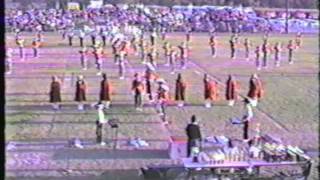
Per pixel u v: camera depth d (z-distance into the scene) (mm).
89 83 33938
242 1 73312
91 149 18453
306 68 43719
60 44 56062
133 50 50062
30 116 23672
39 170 15422
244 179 14578
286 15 69375
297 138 20250
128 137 20391
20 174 14781
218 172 14547
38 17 59906
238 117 24469
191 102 28484
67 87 32250
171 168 14914
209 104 27359
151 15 69000
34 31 57312
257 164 14609
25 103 26594
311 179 14523
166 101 26719
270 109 26875
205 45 59312
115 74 38281
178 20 71312
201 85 34344
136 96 25922
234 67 44031
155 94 27812
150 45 53906
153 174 14898
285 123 23250
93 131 21328
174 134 20891
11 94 28375
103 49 47500
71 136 20297
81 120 23438
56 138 19859
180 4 73875
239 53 54000
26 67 41031
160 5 73188
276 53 45750
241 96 30172
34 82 33688
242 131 21484
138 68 41625
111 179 15031
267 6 72312
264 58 44625
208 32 70938
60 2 64562
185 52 44344
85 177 15133
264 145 16109
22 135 19969
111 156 17625
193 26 71312
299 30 67000
